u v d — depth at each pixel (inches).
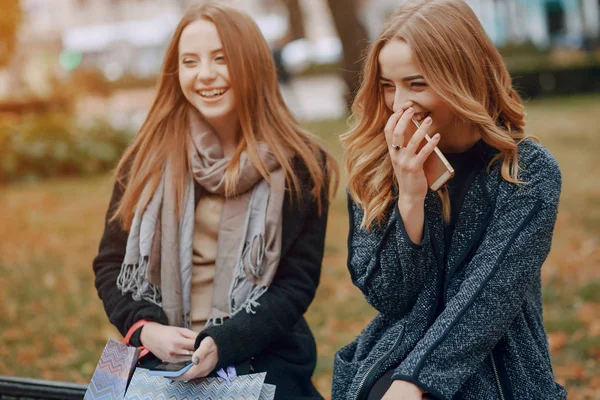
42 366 159.0
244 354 83.9
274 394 85.1
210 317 87.8
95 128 439.5
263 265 88.2
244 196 90.7
